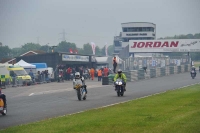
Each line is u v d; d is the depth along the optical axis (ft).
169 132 50.14
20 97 130.41
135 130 52.85
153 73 254.68
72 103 101.96
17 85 222.69
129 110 77.41
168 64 314.14
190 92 124.67
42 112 82.69
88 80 262.88
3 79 210.38
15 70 230.27
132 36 613.52
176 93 121.70
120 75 124.77
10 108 93.61
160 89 150.20
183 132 49.96
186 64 335.26
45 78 252.01
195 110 73.51
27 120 70.33
